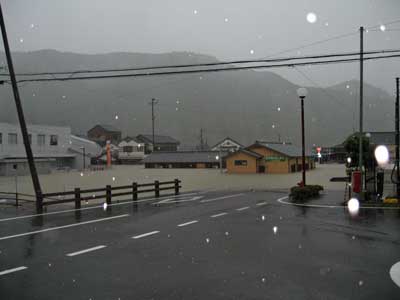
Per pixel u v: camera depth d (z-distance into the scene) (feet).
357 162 94.22
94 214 46.88
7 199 64.34
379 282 20.63
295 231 34.73
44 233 35.27
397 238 31.55
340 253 26.71
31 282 21.21
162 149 321.73
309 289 19.61
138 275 22.21
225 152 211.61
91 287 20.30
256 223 39.17
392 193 57.88
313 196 61.05
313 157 184.24
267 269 23.03
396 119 54.34
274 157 151.94
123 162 294.05
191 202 58.39
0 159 162.61
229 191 78.23
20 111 52.60
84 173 168.96
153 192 79.30
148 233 34.65
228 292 19.27
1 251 28.43
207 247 28.84
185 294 19.08
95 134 375.66
